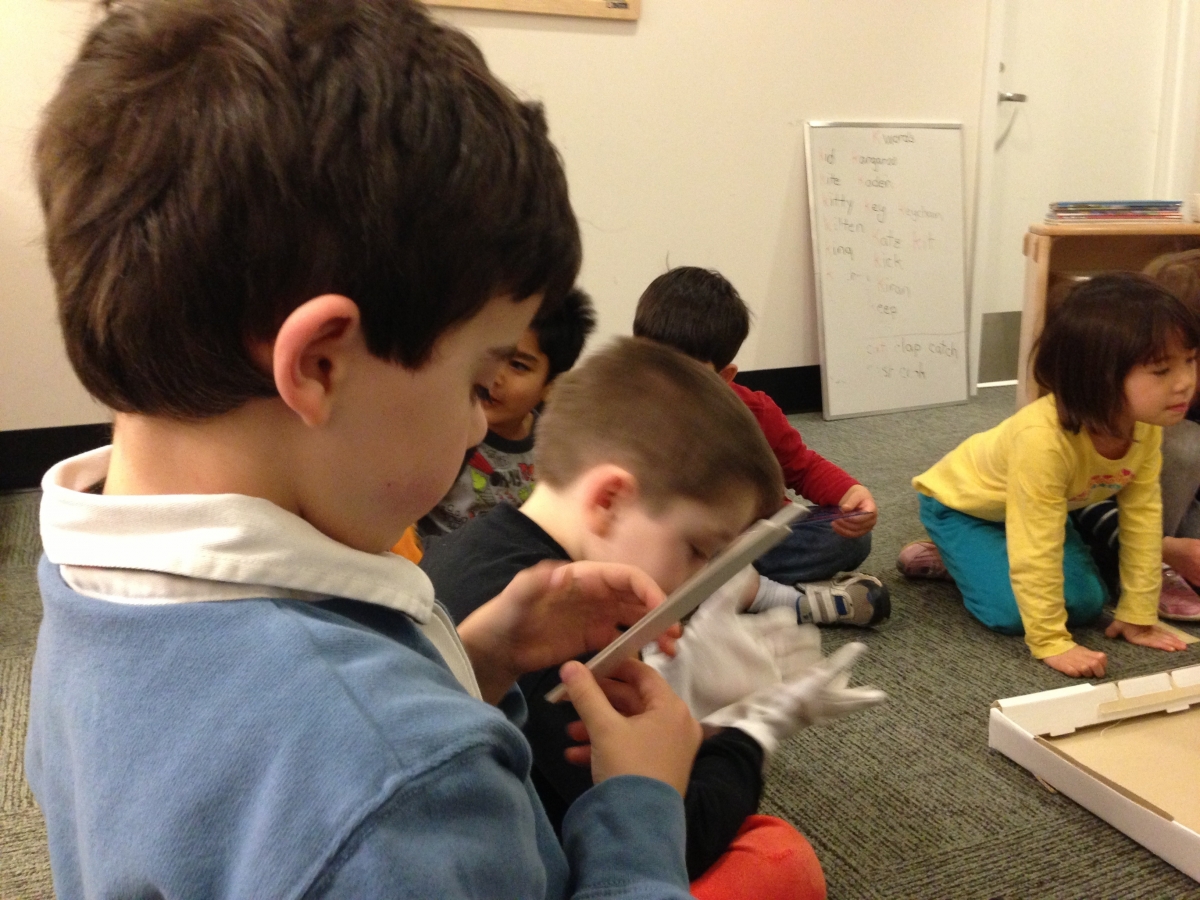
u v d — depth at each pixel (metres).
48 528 0.37
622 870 0.41
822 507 1.53
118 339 0.34
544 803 0.69
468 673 0.48
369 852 0.29
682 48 2.63
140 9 0.35
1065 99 3.21
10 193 2.08
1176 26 3.22
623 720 0.50
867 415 2.96
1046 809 1.02
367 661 0.33
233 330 0.33
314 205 0.32
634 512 0.69
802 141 2.84
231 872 0.30
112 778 0.32
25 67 2.03
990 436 1.57
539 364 1.30
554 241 0.39
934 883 0.92
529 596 0.59
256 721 0.31
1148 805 0.94
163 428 0.36
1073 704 1.14
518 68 2.47
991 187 3.17
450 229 0.34
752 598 1.24
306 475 0.36
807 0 2.74
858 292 2.93
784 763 1.12
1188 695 1.18
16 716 1.24
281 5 0.34
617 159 2.64
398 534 0.39
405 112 0.34
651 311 1.43
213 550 0.34
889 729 1.19
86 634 0.35
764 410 1.57
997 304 3.32
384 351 0.34
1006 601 1.44
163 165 0.32
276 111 0.32
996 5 2.94
